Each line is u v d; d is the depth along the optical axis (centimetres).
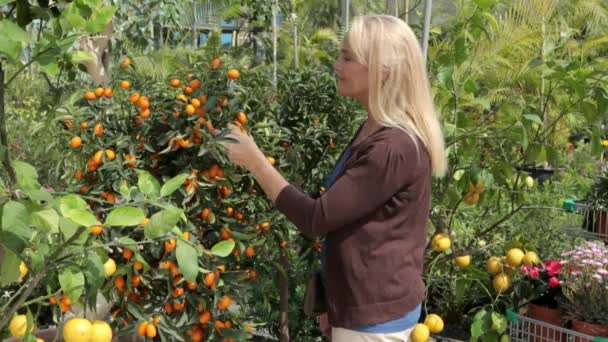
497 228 413
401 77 176
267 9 686
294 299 338
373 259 173
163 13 564
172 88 218
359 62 178
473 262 392
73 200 127
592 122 285
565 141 612
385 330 174
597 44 821
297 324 334
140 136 212
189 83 216
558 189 571
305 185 289
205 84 208
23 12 141
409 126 175
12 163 122
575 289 298
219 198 223
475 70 554
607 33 796
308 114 287
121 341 223
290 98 283
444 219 318
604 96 279
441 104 316
